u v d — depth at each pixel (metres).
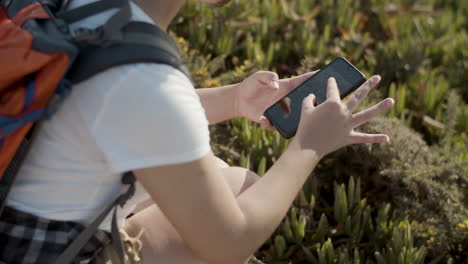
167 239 1.39
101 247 1.30
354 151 2.24
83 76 1.05
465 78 3.22
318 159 1.28
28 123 1.04
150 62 1.05
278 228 2.01
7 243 1.20
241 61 3.10
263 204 1.23
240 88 1.63
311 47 3.13
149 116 1.04
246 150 2.38
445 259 2.03
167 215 1.15
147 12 1.20
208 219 1.13
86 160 1.13
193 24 3.06
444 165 2.23
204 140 1.10
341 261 1.84
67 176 1.15
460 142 2.69
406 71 3.10
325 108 1.27
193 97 1.11
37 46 1.03
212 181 1.12
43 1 1.14
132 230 1.41
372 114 1.28
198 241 1.16
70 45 1.02
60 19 1.11
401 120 2.64
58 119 1.11
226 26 3.09
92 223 1.20
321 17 3.58
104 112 1.05
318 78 1.53
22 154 1.11
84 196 1.18
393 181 2.18
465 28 3.96
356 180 2.28
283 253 1.98
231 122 2.55
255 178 1.54
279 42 3.12
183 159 1.07
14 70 1.02
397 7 3.75
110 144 1.06
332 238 2.08
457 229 2.01
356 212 2.08
